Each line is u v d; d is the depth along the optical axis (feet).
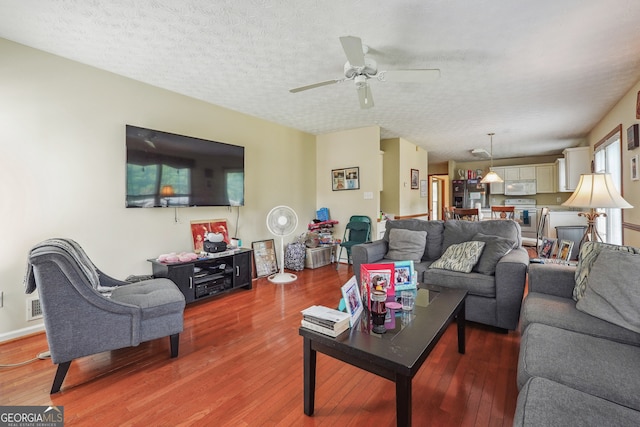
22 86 7.64
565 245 8.87
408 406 3.88
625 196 11.09
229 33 7.08
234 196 12.42
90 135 8.80
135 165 9.43
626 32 6.95
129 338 6.16
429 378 5.87
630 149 10.37
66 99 8.35
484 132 16.99
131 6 6.13
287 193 15.87
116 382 5.81
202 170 11.25
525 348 4.36
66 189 8.38
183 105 11.07
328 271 14.92
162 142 10.06
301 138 16.81
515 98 11.35
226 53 8.02
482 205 26.40
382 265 6.13
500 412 4.90
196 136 11.48
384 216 17.31
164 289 7.28
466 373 6.03
